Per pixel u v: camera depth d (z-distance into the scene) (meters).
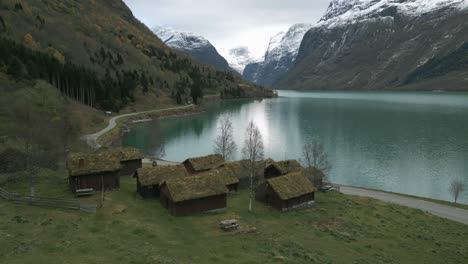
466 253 46.25
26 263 31.72
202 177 56.81
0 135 74.12
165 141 143.38
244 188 71.44
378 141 142.25
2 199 47.81
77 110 142.62
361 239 48.50
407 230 53.72
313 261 39.09
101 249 35.97
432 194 86.69
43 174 64.44
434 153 122.75
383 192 80.19
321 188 74.44
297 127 175.50
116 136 137.12
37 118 82.50
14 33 194.12
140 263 33.75
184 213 53.44
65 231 39.31
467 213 66.69
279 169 74.69
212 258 37.41
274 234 47.47
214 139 148.12
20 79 122.38
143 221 47.12
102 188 56.59
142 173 61.16
